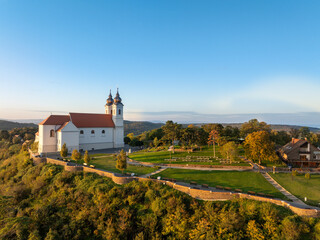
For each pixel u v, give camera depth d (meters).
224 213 29.86
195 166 51.44
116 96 89.50
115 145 88.75
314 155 53.69
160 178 41.72
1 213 41.47
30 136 134.75
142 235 30.16
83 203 38.47
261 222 28.27
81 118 82.00
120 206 35.84
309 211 27.16
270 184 38.19
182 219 30.98
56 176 49.50
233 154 51.59
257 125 88.50
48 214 37.66
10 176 64.62
